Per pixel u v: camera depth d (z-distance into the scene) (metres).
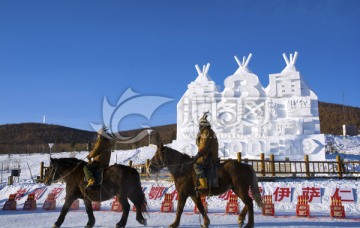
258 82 25.11
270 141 23.88
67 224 10.87
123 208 9.74
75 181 10.17
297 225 10.31
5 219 12.04
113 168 9.96
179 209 9.70
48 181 10.45
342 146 38.03
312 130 23.92
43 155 45.62
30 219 12.02
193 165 9.64
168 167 9.89
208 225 9.81
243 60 26.42
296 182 16.55
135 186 9.95
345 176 19.27
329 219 11.62
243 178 9.43
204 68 26.53
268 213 12.59
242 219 9.65
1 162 41.66
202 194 9.55
